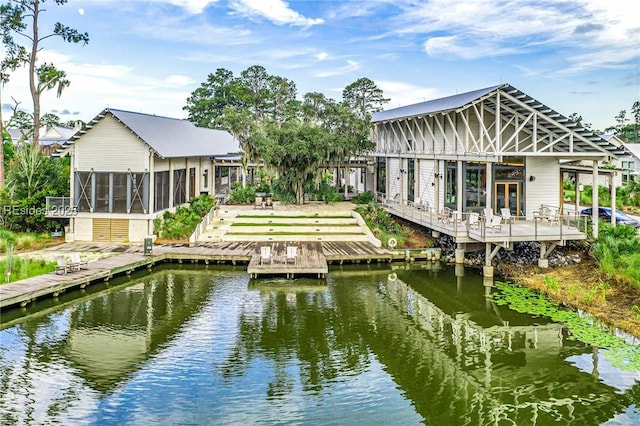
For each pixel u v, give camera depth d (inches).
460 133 1064.8
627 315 624.4
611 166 1704.0
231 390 456.1
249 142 1332.4
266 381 475.2
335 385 468.1
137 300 722.8
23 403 426.9
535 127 913.5
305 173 1323.8
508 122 948.6
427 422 404.2
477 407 427.5
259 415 412.8
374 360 525.0
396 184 1419.8
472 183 1045.8
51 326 615.8
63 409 418.0
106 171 1063.0
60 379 473.4
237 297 740.7
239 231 1120.8
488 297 740.0
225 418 407.8
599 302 672.4
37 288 697.0
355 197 1428.4
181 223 1100.5
